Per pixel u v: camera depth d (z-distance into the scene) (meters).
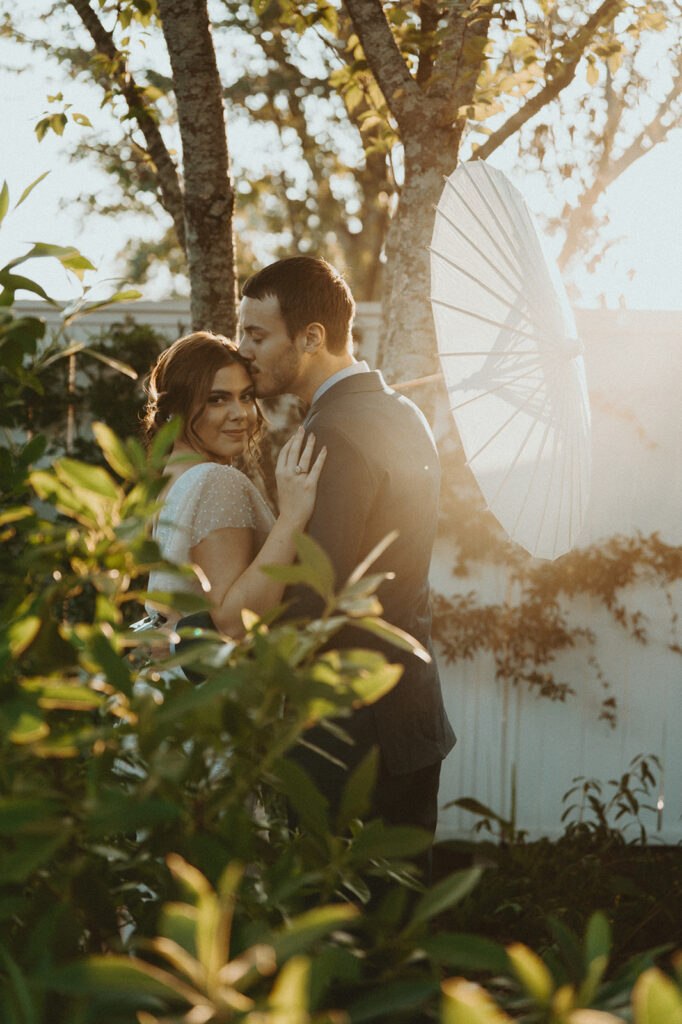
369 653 0.82
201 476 2.40
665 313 4.69
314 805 0.86
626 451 4.73
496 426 2.51
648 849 4.35
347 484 2.20
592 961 0.63
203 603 0.86
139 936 0.96
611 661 4.77
